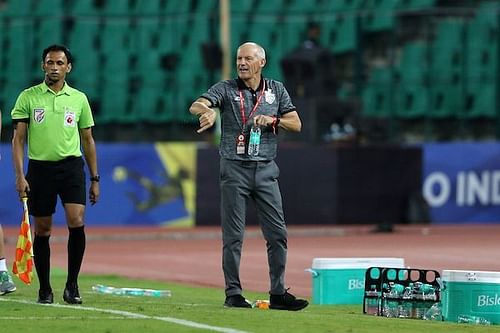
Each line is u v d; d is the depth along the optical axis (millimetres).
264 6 91125
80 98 31656
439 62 89625
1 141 81500
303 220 79125
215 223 78812
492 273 29812
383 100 87938
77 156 31516
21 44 84375
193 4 89625
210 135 85500
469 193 83438
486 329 27281
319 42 88438
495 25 90062
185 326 26000
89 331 25125
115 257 58719
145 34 88938
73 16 84875
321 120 80312
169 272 50344
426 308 30578
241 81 31797
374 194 80562
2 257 35250
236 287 31938
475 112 89438
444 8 90562
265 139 31828
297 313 29938
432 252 60469
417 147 81938
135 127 87062
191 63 88438
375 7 90188
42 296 31781
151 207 78375
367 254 59094
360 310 33031
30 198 31328
